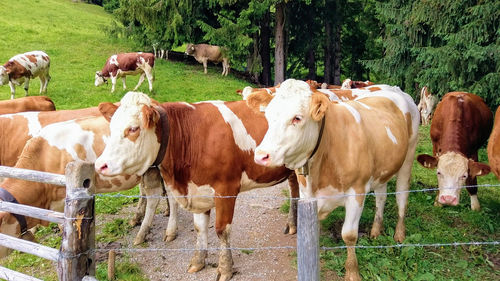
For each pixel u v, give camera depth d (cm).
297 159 350
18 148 566
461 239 512
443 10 1030
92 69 1764
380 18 1480
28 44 2027
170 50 2166
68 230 280
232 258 481
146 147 391
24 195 410
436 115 630
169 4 1900
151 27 1934
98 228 596
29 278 326
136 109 382
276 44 1962
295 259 482
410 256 450
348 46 2520
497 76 897
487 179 805
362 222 561
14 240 326
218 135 427
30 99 701
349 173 388
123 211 656
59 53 1962
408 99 553
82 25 2797
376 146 422
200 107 442
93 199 289
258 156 321
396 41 1256
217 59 1905
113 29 2091
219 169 426
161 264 491
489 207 633
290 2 2030
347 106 421
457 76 988
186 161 421
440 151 567
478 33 921
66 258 282
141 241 545
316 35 2252
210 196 434
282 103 330
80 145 482
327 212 405
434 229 541
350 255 412
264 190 735
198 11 1988
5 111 664
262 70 2142
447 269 441
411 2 1205
